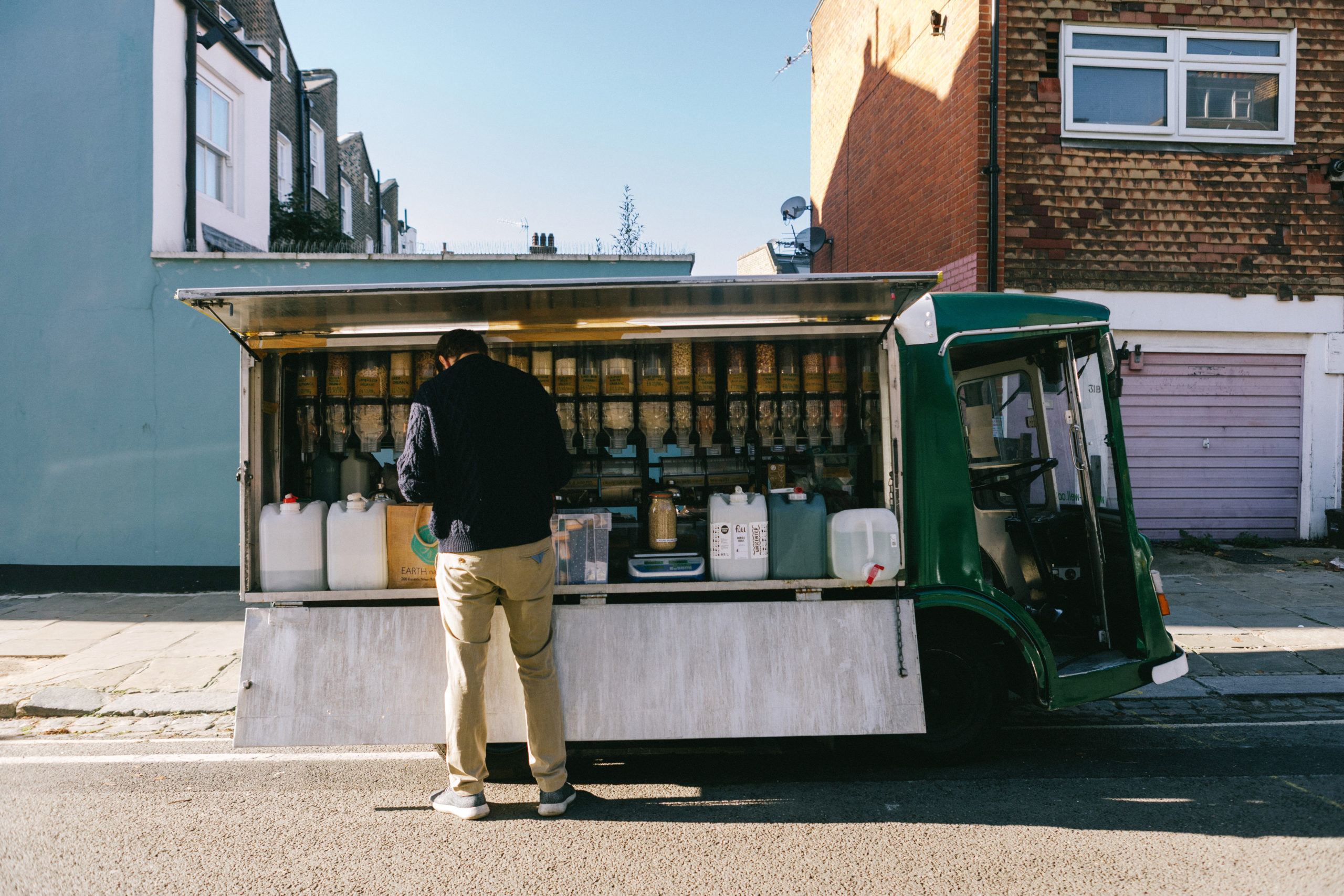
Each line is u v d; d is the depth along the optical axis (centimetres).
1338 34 895
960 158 899
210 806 358
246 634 371
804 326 399
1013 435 487
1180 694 513
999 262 863
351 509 376
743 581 383
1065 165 871
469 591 331
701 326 401
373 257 791
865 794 367
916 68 1014
